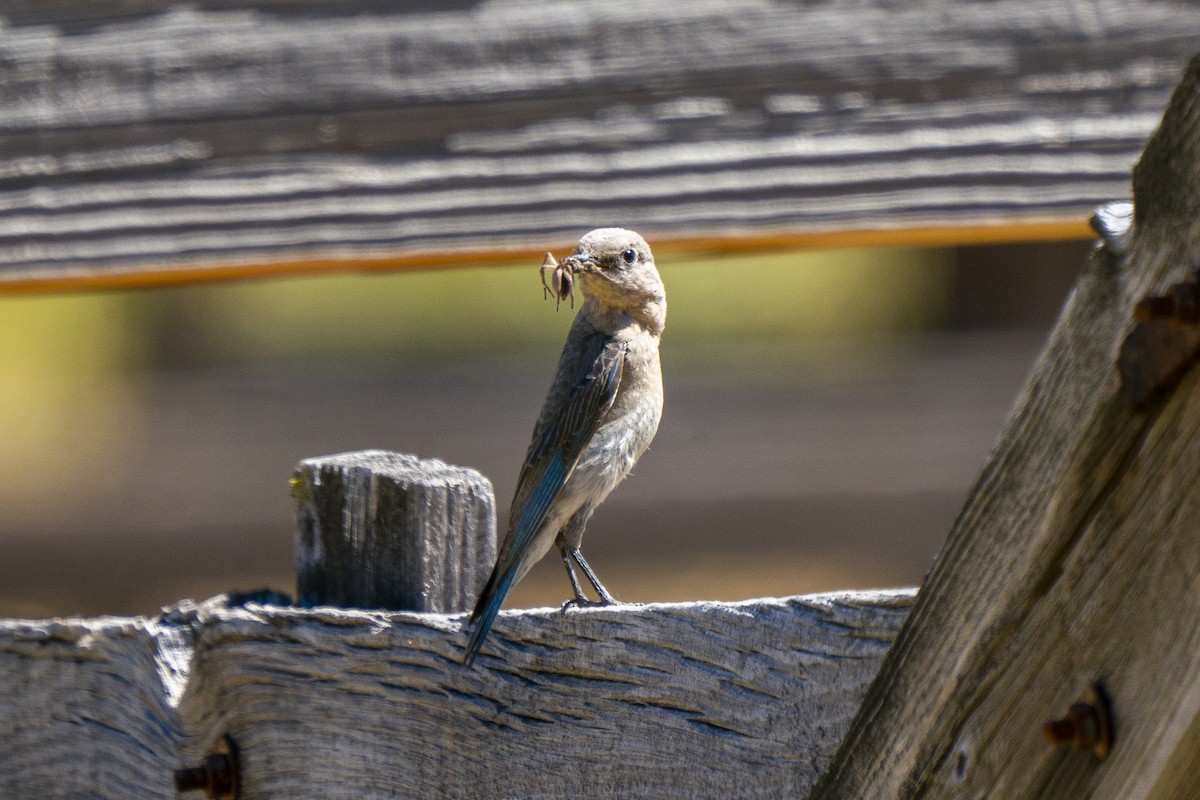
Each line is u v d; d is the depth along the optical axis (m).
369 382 31.58
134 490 27.41
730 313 36.69
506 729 5.56
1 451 30.33
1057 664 4.00
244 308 38.66
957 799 4.31
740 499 25.14
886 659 4.59
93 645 6.40
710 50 10.34
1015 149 10.24
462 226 10.35
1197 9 10.20
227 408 30.81
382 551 6.17
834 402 27.86
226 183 10.38
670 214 10.33
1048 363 4.02
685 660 5.23
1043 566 4.02
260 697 6.05
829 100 10.33
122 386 33.31
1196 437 3.61
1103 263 3.84
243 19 10.40
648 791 5.28
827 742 4.93
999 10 10.26
